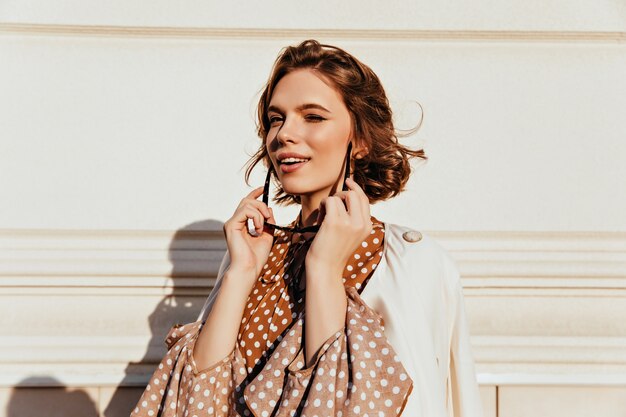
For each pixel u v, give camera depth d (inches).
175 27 69.2
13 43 68.4
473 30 69.1
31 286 65.2
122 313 65.6
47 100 68.0
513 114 68.3
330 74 42.1
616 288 64.8
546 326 64.6
